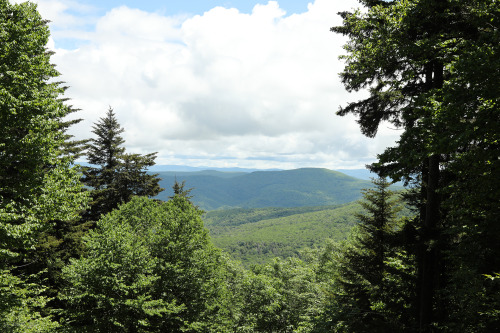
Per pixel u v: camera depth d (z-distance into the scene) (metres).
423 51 10.17
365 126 14.54
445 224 12.27
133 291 18.58
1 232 12.17
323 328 13.97
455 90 7.93
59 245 24.75
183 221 24.78
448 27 10.26
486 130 7.40
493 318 9.08
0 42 13.73
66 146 27.52
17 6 14.63
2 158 13.32
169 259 23.23
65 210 14.53
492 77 7.30
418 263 12.05
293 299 31.06
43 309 21.06
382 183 17.62
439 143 7.70
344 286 17.47
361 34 12.82
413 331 11.88
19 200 13.76
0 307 13.77
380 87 13.77
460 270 10.35
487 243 9.89
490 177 8.65
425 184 12.39
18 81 13.92
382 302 13.88
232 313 31.64
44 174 14.65
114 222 22.81
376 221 17.39
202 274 24.02
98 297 17.22
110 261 18.45
